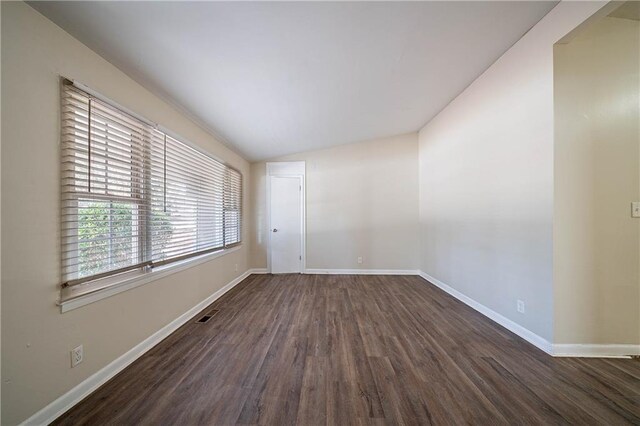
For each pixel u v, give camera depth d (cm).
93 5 132
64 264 144
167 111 243
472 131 298
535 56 208
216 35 167
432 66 249
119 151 185
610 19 196
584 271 194
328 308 302
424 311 292
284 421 132
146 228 212
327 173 487
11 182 120
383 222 480
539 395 151
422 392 154
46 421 131
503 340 221
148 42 164
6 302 118
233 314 283
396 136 480
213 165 341
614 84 196
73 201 150
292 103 282
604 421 132
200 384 162
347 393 154
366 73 244
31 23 128
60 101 143
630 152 195
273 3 148
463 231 322
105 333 167
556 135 194
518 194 229
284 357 194
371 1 157
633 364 182
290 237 492
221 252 351
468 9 177
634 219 194
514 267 235
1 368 116
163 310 228
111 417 135
